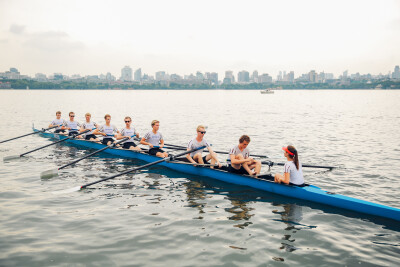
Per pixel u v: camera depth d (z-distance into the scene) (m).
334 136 21.45
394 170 12.07
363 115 39.69
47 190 9.64
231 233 6.71
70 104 66.94
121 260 5.59
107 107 57.69
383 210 7.63
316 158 14.37
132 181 10.77
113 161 13.88
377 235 6.71
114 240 6.35
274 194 9.40
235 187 10.10
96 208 8.16
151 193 9.46
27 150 16.41
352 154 15.28
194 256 5.74
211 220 7.42
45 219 7.39
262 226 7.10
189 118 35.50
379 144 18.20
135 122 31.16
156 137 13.50
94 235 6.57
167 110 50.12
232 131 24.25
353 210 8.06
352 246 6.20
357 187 9.95
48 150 16.42
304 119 34.44
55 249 5.96
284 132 23.61
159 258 5.66
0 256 5.69
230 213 7.88
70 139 17.69
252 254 5.84
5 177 11.04
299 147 17.27
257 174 10.14
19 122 29.45
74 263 5.48
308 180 10.76
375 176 11.21
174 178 11.18
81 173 11.74
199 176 11.44
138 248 6.03
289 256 5.79
